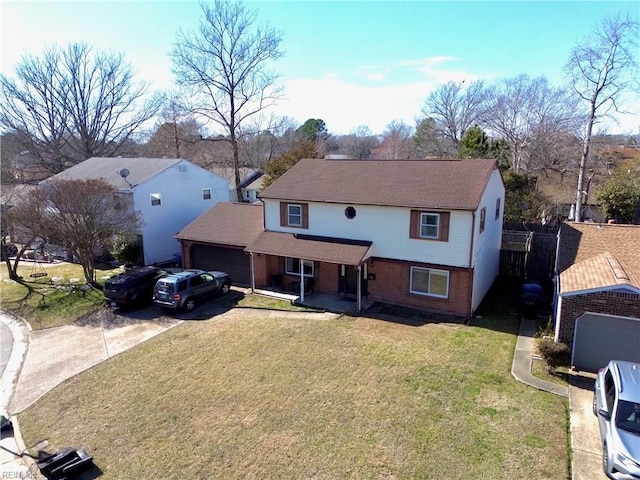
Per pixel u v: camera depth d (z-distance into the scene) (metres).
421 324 17.94
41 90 45.28
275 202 22.61
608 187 31.17
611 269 14.47
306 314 19.50
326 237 21.30
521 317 18.64
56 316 20.61
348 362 14.60
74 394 13.41
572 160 43.84
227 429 11.18
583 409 11.51
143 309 21.11
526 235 27.66
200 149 62.91
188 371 14.48
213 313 20.14
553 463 9.52
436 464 9.59
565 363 13.48
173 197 30.91
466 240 17.91
